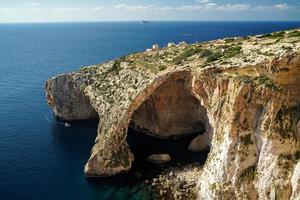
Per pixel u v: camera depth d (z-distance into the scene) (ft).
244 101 171.01
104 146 230.68
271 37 252.42
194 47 293.64
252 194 165.89
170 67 260.62
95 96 281.33
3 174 222.69
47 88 334.03
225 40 293.23
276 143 160.76
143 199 194.59
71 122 326.44
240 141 171.94
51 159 245.86
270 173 159.22
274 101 163.02
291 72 164.45
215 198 175.01
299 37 219.82
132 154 242.78
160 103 274.98
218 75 196.75
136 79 266.77
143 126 295.28
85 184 212.02
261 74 177.27
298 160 156.97
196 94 219.20
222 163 176.35
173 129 283.38
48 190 204.44
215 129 195.72
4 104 387.55
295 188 146.51
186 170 222.89
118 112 247.29
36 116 344.49
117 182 214.48
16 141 279.69
